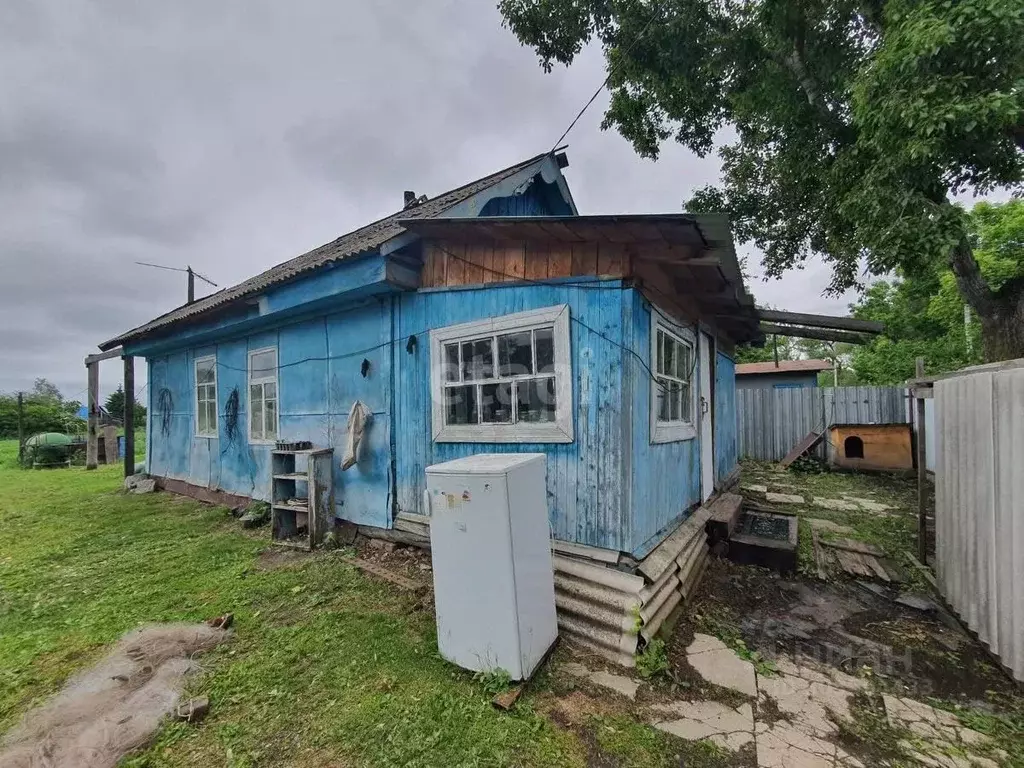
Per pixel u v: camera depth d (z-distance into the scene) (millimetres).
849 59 7004
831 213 7715
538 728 2279
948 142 4465
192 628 3217
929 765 2088
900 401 10508
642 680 2709
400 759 2084
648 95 8820
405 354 4805
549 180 6312
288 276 5137
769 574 4438
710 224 2811
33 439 14805
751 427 11883
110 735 2199
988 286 6660
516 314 3916
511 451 3949
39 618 3547
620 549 3354
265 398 6543
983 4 3992
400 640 3098
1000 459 2814
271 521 5910
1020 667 2619
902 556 4855
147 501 7855
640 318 3547
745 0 7652
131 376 9820
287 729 2291
